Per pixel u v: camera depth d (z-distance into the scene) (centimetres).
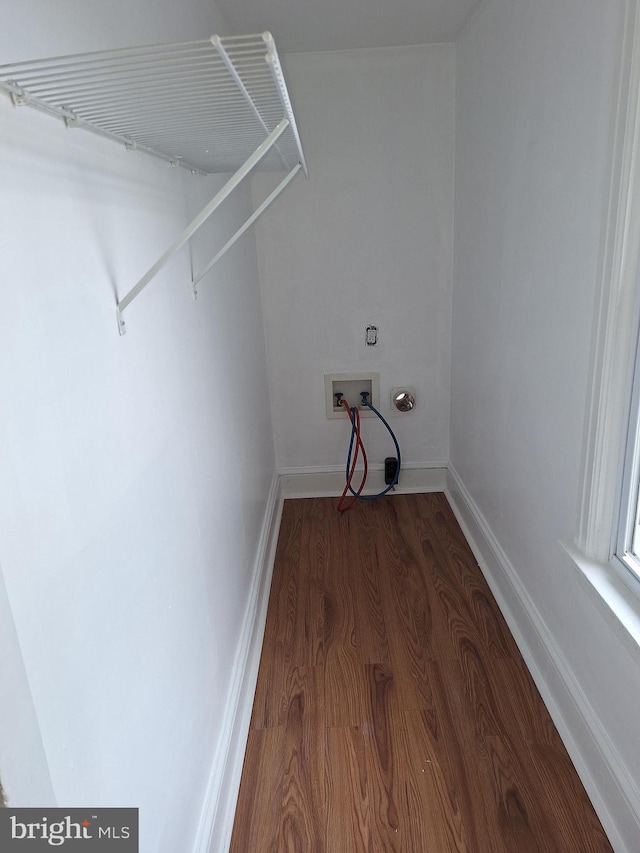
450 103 226
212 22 166
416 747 143
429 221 241
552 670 150
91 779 66
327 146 232
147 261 95
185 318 119
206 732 121
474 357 219
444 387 265
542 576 157
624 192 106
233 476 165
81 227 70
